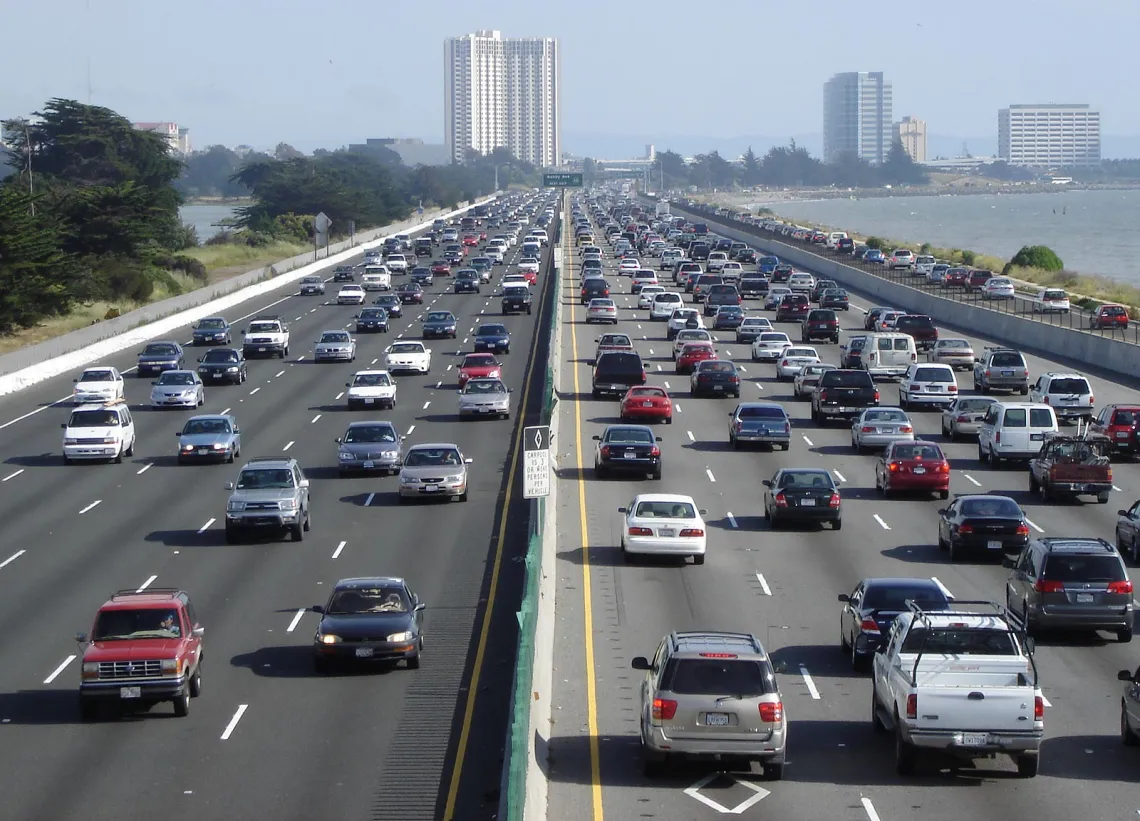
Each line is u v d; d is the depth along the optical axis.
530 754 23.59
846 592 38.88
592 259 153.88
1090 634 34.75
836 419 69.31
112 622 29.64
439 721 28.64
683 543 41.66
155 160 196.00
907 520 48.66
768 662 24.38
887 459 52.44
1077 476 50.38
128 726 28.67
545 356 92.25
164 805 24.25
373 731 28.09
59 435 68.50
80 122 190.50
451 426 68.50
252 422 70.81
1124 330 92.50
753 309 122.12
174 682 28.81
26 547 46.00
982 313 104.56
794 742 26.89
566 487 54.56
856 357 84.06
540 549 34.66
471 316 116.75
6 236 109.62
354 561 43.03
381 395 73.88
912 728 24.03
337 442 58.62
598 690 30.33
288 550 44.69
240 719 28.95
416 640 32.25
